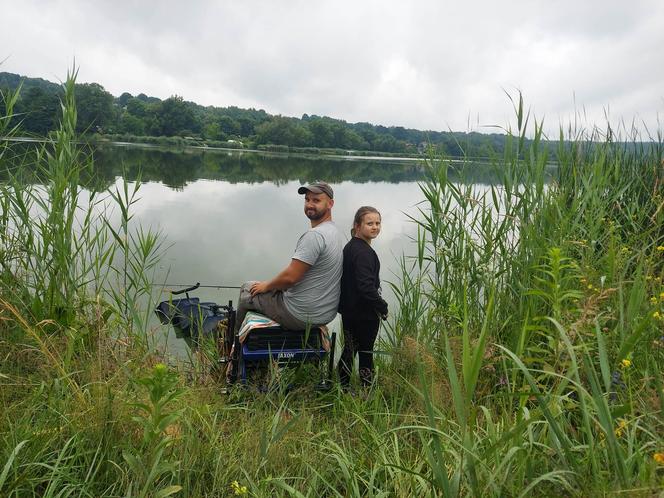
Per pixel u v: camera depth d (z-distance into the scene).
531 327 2.50
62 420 2.57
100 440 2.43
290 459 2.60
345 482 2.46
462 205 4.53
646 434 2.21
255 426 2.91
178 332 5.10
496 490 1.83
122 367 2.99
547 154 4.11
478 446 2.21
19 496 2.15
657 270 3.90
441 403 2.95
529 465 1.96
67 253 4.10
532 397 2.69
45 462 2.28
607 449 2.00
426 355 3.55
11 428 2.35
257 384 3.44
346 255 3.87
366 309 3.87
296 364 3.61
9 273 3.96
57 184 4.19
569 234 4.10
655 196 4.70
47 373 2.97
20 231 4.13
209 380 3.62
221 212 11.88
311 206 3.85
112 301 4.68
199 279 6.74
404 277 4.75
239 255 8.03
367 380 3.80
